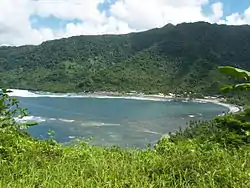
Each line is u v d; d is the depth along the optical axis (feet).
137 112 358.84
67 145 29.45
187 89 556.92
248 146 21.30
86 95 569.64
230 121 22.48
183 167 18.89
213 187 16.44
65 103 435.12
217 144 22.44
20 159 22.72
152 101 491.31
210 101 479.00
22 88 643.04
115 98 529.04
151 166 19.85
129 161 21.88
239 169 18.16
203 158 19.99
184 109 392.47
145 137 206.90
